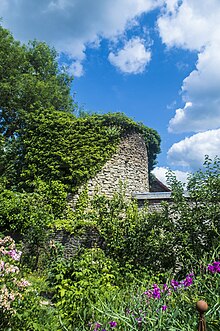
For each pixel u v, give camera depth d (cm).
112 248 897
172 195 812
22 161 1473
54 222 1150
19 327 412
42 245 1090
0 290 403
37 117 1455
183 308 304
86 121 1391
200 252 695
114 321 337
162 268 756
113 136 1414
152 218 819
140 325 304
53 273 584
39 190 1284
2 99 1900
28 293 461
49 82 2136
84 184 1304
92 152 1353
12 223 1162
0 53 1916
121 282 619
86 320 421
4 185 1380
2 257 459
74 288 498
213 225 661
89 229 1065
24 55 2061
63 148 1350
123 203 1073
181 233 746
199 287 338
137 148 1532
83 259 620
